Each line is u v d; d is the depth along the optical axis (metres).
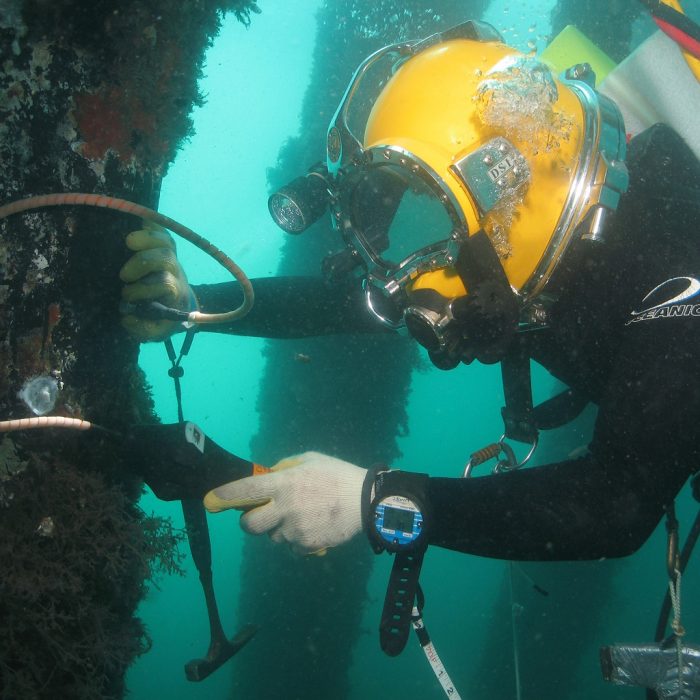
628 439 1.17
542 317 1.48
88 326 1.57
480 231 1.31
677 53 1.60
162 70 1.59
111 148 1.51
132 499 1.80
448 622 13.36
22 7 1.28
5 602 1.46
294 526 1.46
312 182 1.69
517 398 1.73
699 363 1.15
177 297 1.62
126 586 1.78
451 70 1.46
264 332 2.21
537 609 9.05
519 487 1.23
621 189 1.34
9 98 1.31
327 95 7.01
